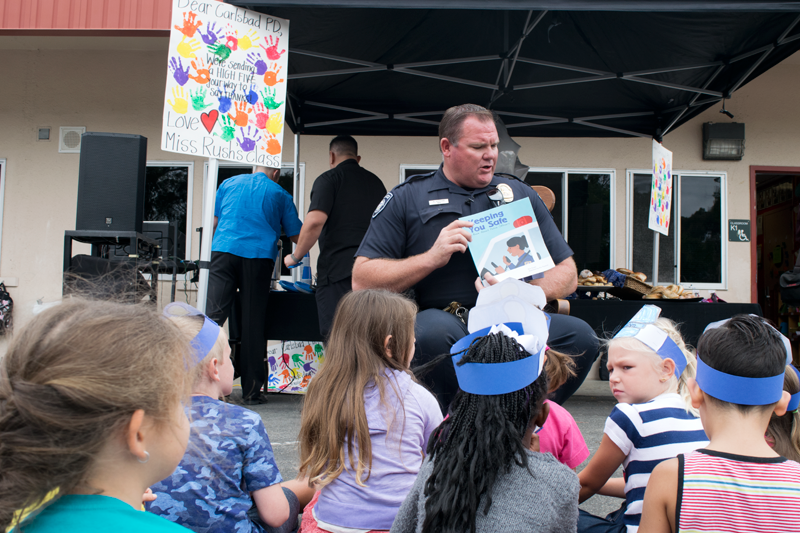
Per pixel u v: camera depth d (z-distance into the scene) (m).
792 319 7.15
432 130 5.52
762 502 1.09
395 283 2.35
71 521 0.67
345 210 3.81
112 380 0.67
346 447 1.54
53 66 6.12
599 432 3.11
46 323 0.70
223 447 1.42
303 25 3.90
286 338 4.14
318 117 5.33
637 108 5.41
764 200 8.16
